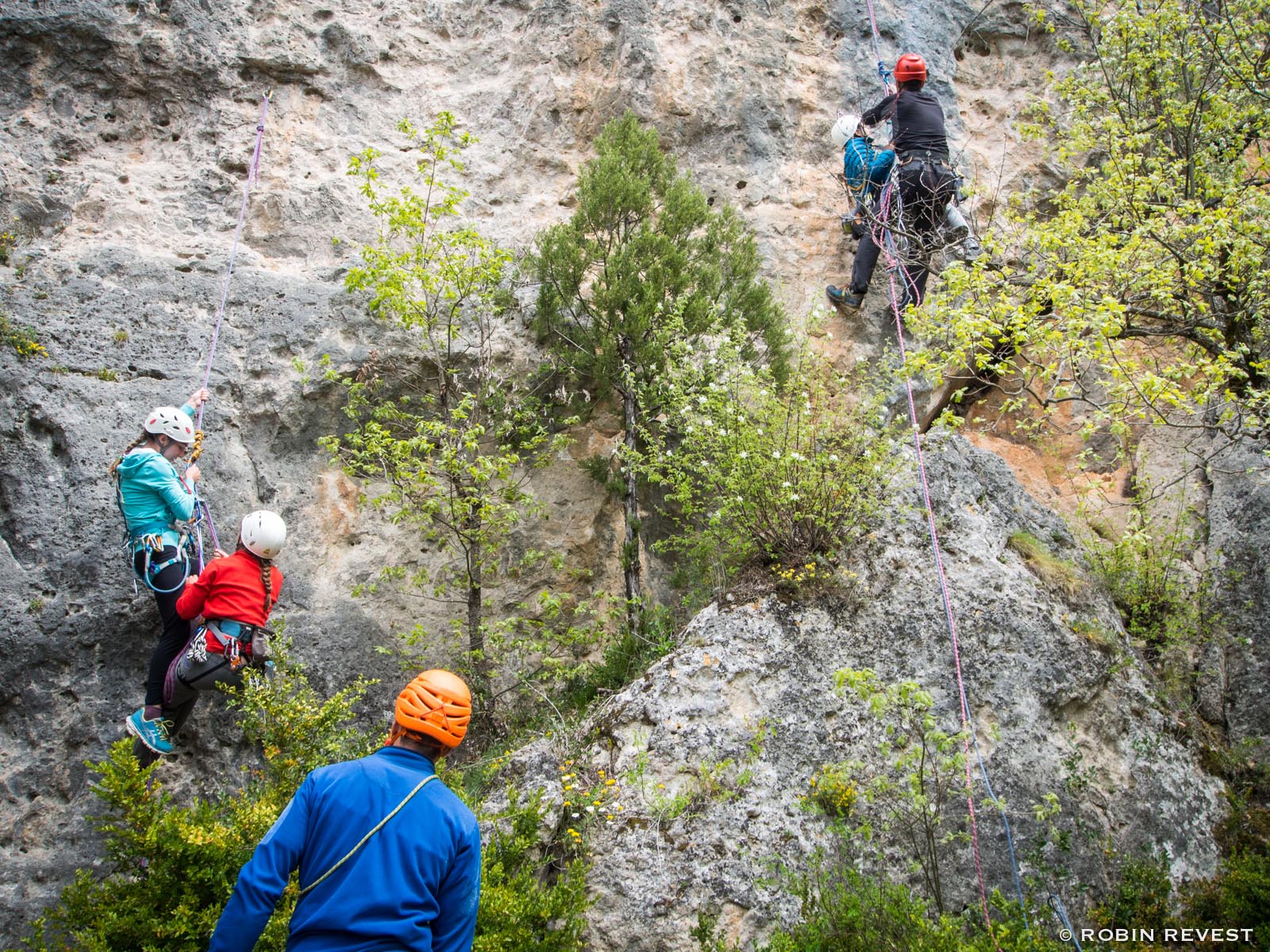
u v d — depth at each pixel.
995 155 9.18
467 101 8.46
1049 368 6.46
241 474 6.72
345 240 7.58
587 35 8.61
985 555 6.34
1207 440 7.71
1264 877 5.29
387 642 6.65
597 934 5.00
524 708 6.53
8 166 7.19
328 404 7.01
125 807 4.53
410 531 6.93
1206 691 6.69
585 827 5.27
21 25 7.48
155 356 6.75
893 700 4.95
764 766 5.50
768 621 5.92
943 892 5.34
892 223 7.82
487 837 5.28
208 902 4.47
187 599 5.58
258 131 7.77
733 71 8.74
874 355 8.15
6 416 6.27
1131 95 7.93
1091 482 6.44
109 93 7.64
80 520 6.15
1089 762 5.89
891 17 9.29
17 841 5.58
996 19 9.57
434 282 6.79
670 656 5.83
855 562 6.20
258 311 7.10
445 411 7.00
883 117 8.16
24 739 5.76
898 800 5.48
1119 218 6.91
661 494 7.38
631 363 7.08
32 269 6.83
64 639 5.93
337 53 8.23
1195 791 5.98
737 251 7.39
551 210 8.12
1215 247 6.11
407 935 3.11
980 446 8.16
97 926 4.28
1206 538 7.33
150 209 7.32
